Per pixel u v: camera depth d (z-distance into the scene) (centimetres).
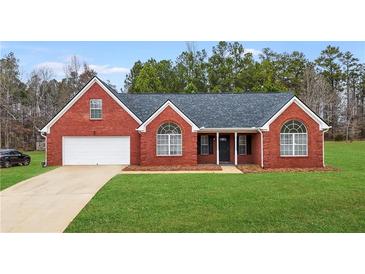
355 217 1127
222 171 2305
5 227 1072
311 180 1847
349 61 7144
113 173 2223
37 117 5644
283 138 2445
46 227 1070
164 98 3072
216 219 1119
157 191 1566
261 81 6119
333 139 6538
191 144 2581
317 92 6575
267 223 1073
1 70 5438
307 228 1022
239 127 2633
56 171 2352
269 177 1977
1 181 1898
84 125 2745
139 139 2748
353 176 1997
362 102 7125
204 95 3088
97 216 1171
